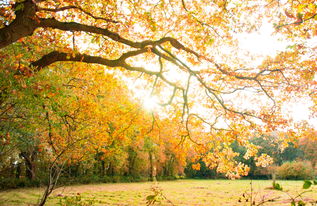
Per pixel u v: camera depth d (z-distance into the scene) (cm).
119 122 1209
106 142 1248
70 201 566
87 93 1244
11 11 672
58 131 1125
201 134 1118
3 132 771
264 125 952
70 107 1148
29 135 1039
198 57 926
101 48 1009
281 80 941
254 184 3894
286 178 4997
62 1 777
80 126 1153
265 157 1005
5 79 651
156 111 1185
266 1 777
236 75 974
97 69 1192
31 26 605
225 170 1022
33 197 1734
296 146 930
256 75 941
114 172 4325
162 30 1042
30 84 683
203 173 6356
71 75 1126
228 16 855
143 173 4769
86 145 1138
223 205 1688
